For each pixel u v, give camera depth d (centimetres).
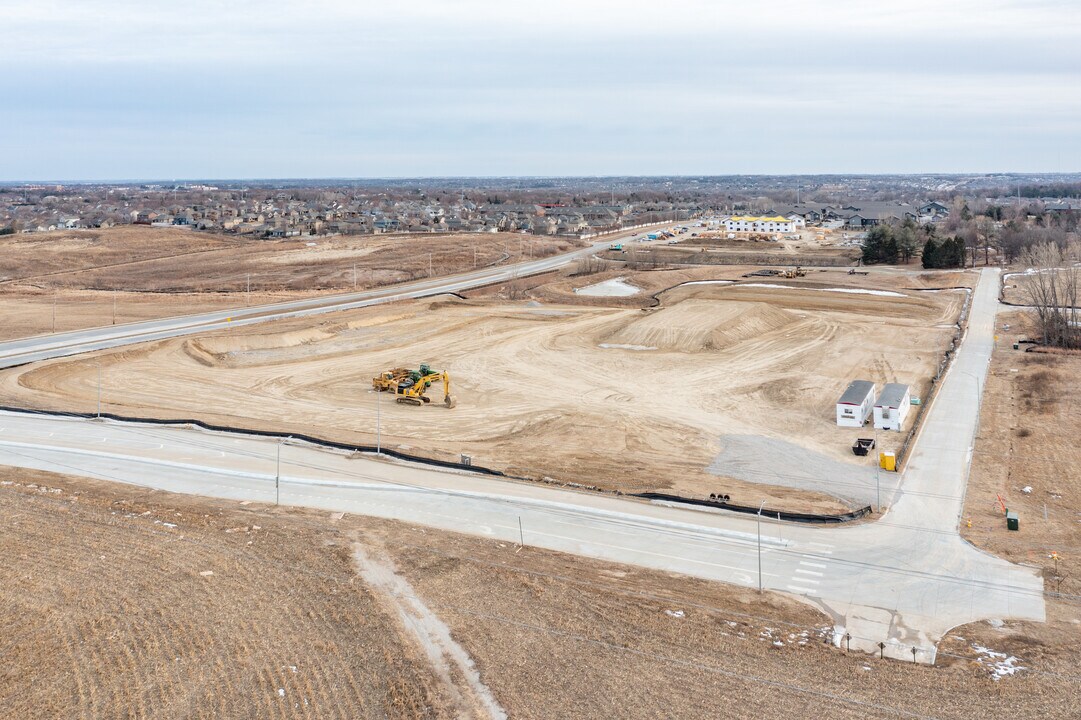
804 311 11331
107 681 3291
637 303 12050
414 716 3055
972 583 4097
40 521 4806
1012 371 8175
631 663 3400
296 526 4784
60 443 6238
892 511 4994
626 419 6881
